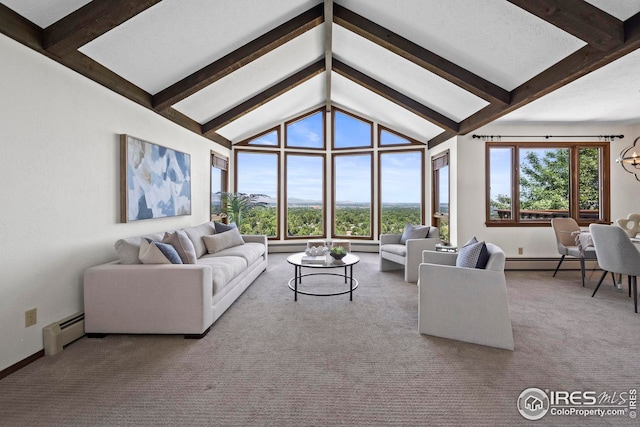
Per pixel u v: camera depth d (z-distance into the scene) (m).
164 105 3.72
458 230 5.12
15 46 2.12
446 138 5.50
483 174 5.12
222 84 4.25
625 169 5.09
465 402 1.75
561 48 2.75
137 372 2.05
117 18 2.27
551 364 2.15
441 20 3.04
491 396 1.80
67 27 2.24
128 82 3.25
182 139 4.52
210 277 2.67
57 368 2.10
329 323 2.89
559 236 4.68
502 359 2.22
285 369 2.09
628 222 4.21
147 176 3.56
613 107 4.27
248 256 4.03
